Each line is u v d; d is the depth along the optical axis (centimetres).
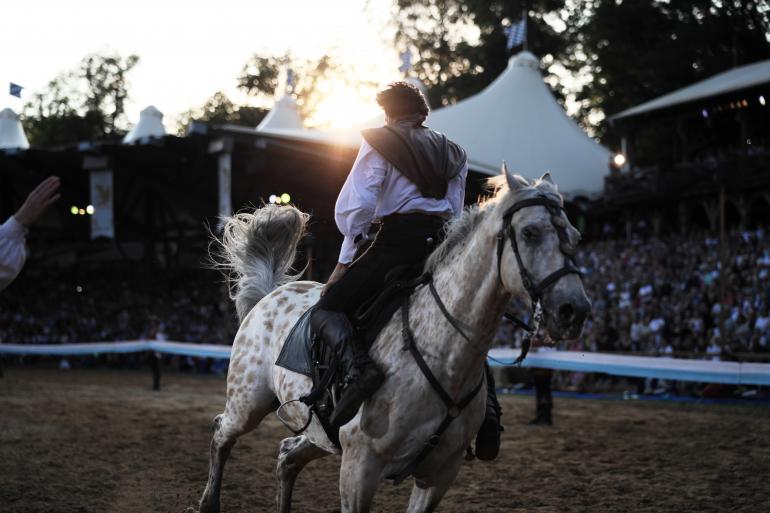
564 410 1184
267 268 543
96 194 2016
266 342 472
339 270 400
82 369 2323
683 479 671
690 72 3375
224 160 1848
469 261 365
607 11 3547
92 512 567
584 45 3856
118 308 2612
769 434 895
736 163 2081
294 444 486
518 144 2433
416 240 394
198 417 1093
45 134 5003
